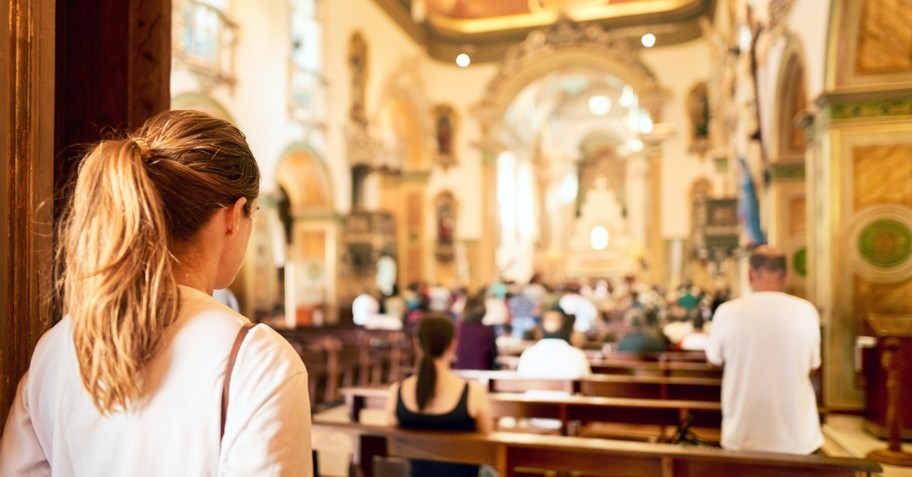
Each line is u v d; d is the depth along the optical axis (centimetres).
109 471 95
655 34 2066
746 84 1168
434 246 2178
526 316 1106
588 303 1259
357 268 1672
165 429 94
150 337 95
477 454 290
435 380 304
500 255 2436
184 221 105
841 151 621
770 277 359
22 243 144
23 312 144
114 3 214
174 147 107
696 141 2020
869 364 572
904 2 590
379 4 1841
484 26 2195
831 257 623
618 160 3362
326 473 473
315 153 1492
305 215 1580
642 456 267
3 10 140
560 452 277
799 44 746
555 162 3272
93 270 95
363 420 690
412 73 2047
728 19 1499
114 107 213
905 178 609
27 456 104
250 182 117
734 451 264
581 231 3300
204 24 1115
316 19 1529
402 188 2159
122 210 97
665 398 502
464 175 2194
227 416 94
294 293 1582
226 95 1168
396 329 1083
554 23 2095
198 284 108
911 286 605
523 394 486
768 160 935
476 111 2164
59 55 213
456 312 1224
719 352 360
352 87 1681
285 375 98
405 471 449
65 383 100
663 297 1717
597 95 3006
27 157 146
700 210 1521
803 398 346
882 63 609
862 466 243
